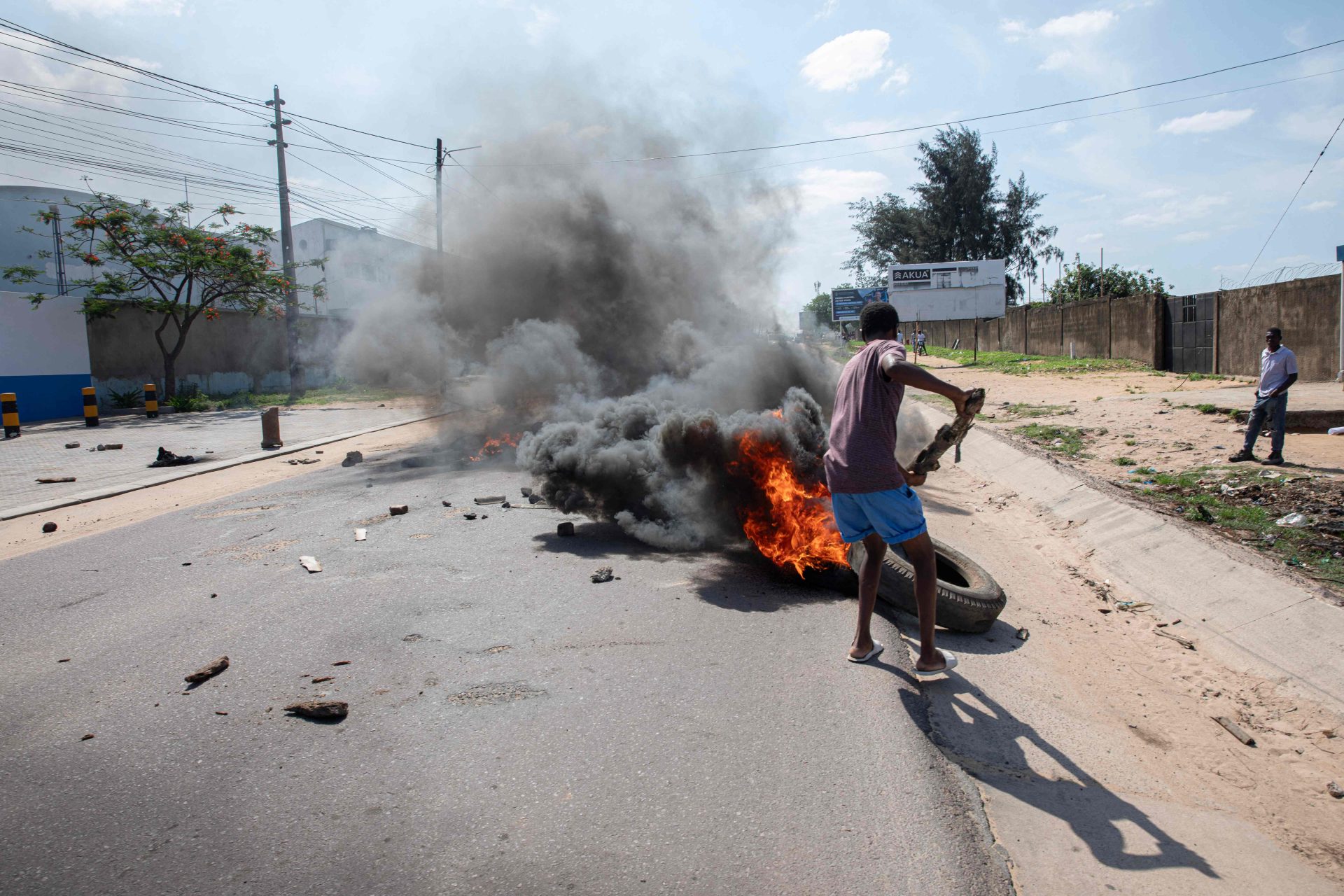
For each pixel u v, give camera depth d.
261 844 2.42
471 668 3.71
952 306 43.06
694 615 4.43
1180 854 2.60
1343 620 4.20
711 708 3.31
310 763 2.88
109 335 22.73
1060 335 33.31
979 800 2.79
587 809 2.59
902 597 4.55
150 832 2.48
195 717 3.25
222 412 21.03
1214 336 22.00
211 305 25.16
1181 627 4.82
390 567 5.41
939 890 2.24
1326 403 11.90
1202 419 11.55
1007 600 4.92
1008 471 9.54
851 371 3.58
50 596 4.90
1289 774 3.23
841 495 3.58
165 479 9.61
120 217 21.16
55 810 2.60
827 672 3.68
